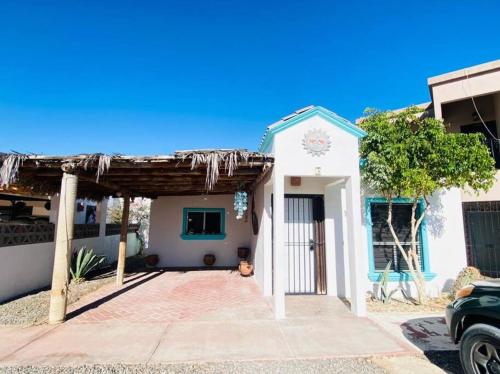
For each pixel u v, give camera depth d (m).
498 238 8.03
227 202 11.93
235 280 9.04
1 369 3.69
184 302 6.62
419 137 6.15
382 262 7.22
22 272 7.47
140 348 4.27
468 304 3.57
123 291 7.65
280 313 5.54
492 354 3.25
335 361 3.99
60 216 5.50
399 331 4.98
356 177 5.95
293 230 7.51
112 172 6.48
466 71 8.37
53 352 4.13
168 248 11.66
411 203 7.36
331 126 6.03
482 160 5.81
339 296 7.10
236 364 3.89
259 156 5.73
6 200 11.98
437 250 7.23
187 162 5.71
